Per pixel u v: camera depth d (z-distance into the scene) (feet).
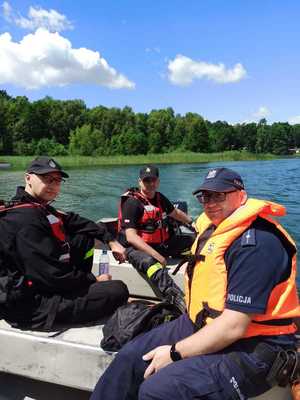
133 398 4.32
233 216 3.97
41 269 5.17
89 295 5.51
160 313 5.04
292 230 19.33
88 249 6.27
